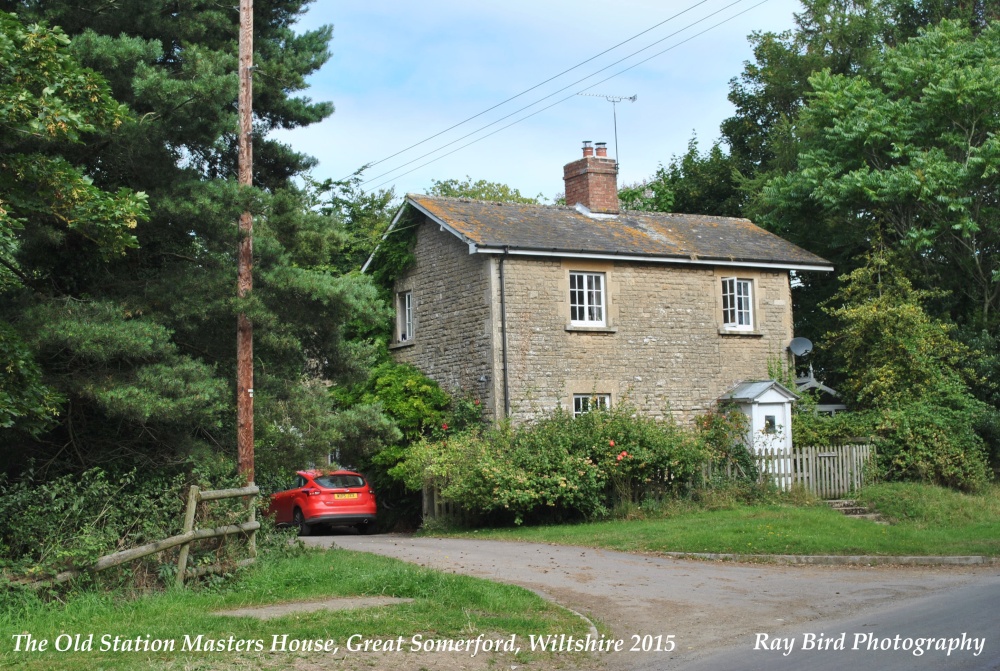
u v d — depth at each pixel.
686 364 25.08
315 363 17.56
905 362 25.38
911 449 23.72
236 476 13.73
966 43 28.45
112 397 12.63
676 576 13.62
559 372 23.52
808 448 22.86
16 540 10.55
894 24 35.19
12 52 10.20
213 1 16.64
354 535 23.17
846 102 28.45
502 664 8.42
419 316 25.56
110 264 14.73
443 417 23.81
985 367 25.77
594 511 20.73
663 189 40.59
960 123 27.17
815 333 30.20
